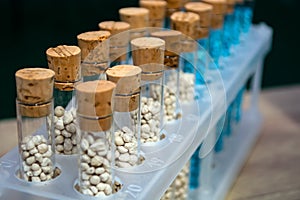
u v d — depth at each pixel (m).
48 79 0.66
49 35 2.70
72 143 0.77
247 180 1.26
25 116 0.68
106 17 2.78
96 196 0.67
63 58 0.72
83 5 2.96
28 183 0.70
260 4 3.12
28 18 2.86
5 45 2.61
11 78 2.36
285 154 1.39
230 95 1.02
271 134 1.50
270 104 1.70
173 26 0.93
